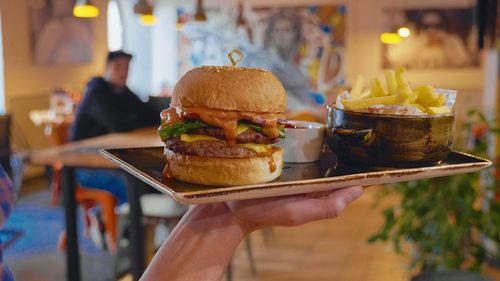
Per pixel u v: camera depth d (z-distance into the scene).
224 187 0.90
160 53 9.31
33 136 6.95
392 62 8.22
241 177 0.91
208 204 0.90
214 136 0.93
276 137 0.96
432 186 2.66
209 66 1.00
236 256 4.15
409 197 2.74
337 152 1.16
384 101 1.13
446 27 7.98
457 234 2.54
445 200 2.61
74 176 3.20
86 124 4.21
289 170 1.08
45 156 3.06
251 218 0.87
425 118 1.06
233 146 0.92
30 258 4.04
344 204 0.90
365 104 1.13
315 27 8.43
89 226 4.06
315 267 3.91
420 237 2.75
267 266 3.95
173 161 0.95
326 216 0.88
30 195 6.05
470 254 2.85
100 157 2.98
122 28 9.16
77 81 7.95
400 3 8.09
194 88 0.95
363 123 1.09
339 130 1.13
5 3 6.44
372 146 1.08
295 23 8.51
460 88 8.00
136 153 1.15
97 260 4.03
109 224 3.84
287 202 0.86
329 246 4.34
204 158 0.91
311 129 1.17
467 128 2.85
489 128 2.66
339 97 1.21
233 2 8.77
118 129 4.15
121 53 4.31
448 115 1.09
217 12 8.86
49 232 4.69
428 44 8.07
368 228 4.79
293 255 4.16
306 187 0.86
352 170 1.08
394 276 3.69
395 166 1.09
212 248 0.86
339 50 8.38
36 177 6.81
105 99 4.16
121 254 3.68
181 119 0.95
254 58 8.76
